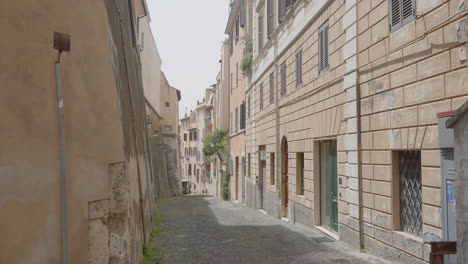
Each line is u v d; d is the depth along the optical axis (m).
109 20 6.24
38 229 4.66
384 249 7.68
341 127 9.72
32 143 4.71
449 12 5.88
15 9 4.80
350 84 9.09
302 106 13.15
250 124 23.34
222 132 35.88
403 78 7.05
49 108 4.87
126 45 9.29
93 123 5.27
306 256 8.20
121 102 6.46
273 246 9.37
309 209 12.39
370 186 8.27
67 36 5.12
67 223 4.86
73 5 5.27
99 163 5.25
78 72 5.20
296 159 14.01
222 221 14.66
